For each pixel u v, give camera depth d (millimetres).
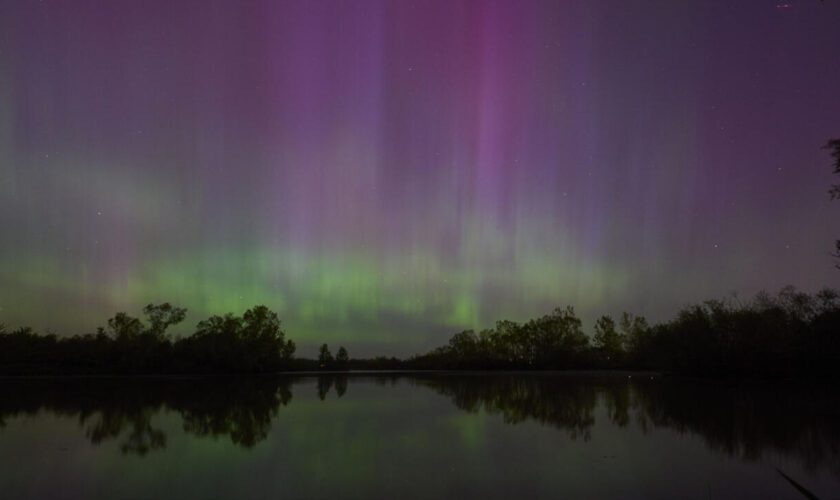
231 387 53469
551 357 127375
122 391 46531
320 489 11672
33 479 12789
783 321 50438
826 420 22953
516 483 12172
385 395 41188
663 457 15188
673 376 67688
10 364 75812
